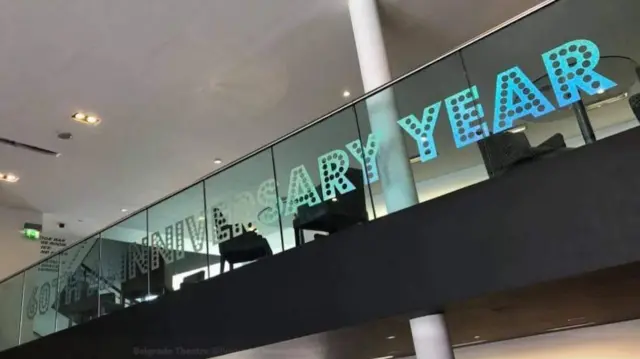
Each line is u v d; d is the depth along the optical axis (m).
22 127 6.76
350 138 4.71
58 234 10.69
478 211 3.40
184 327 5.02
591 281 3.21
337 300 3.95
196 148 7.93
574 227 3.00
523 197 3.24
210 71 6.12
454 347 6.69
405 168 4.34
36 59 5.53
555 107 4.06
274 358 5.36
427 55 6.35
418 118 4.54
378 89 4.60
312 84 6.64
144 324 5.44
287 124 7.55
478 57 4.61
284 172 5.15
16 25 5.02
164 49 5.63
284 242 4.92
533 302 3.83
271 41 5.71
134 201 9.55
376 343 5.11
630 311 5.27
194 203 5.95
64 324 6.77
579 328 6.18
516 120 4.15
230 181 5.63
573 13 4.87
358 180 4.51
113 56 5.63
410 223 3.71
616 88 4.07
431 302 3.44
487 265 3.26
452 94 4.50
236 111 7.05
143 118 6.91
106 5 4.92
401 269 3.66
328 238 4.18
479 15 5.74
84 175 8.31
